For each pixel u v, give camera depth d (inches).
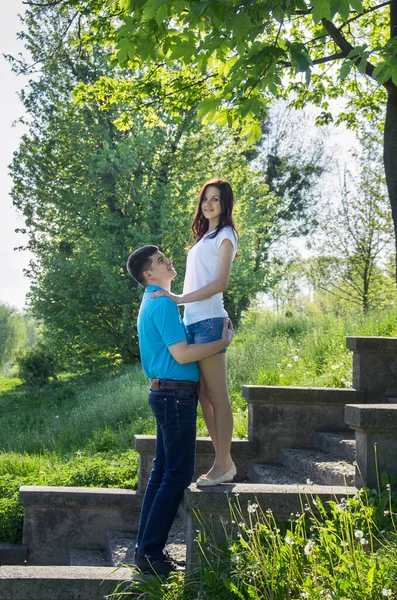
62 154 1027.3
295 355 457.1
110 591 149.5
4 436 550.9
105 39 447.2
